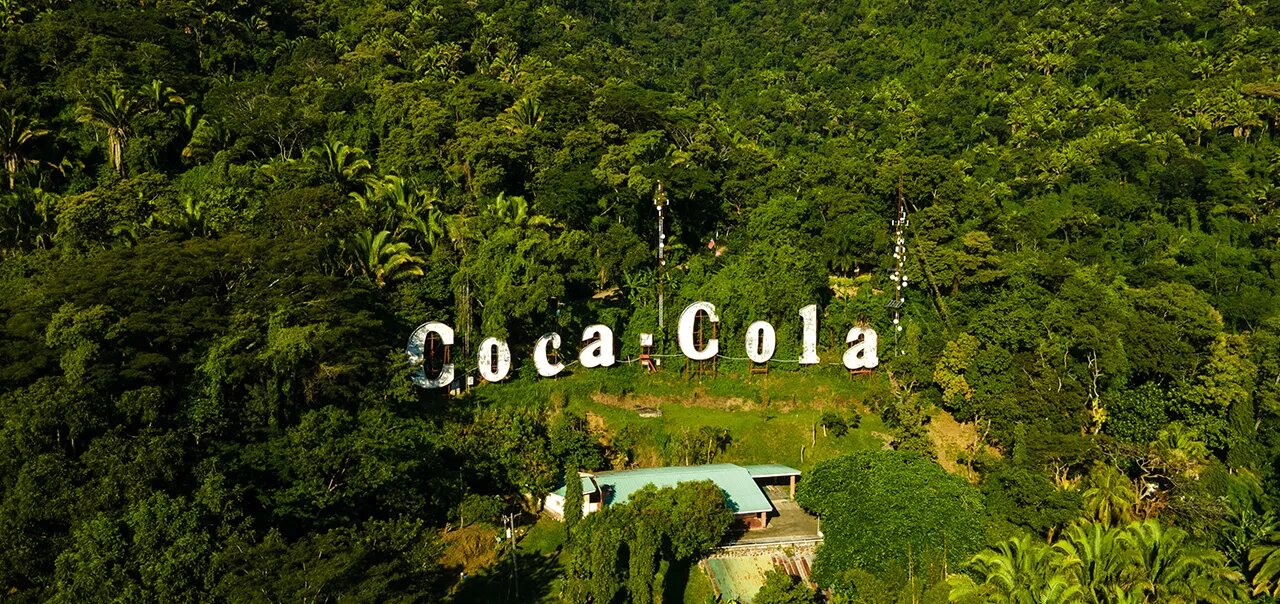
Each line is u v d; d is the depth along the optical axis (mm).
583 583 40844
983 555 42594
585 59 123000
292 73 101000
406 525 40531
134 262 47844
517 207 71000
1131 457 54531
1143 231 90625
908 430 58281
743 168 84625
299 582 32969
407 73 103312
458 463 50531
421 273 61781
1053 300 64750
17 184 76250
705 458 57156
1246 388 62438
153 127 83375
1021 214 94688
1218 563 45312
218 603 33688
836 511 47250
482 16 124500
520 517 50562
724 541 48406
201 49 102500
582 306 66625
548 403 59562
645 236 76500
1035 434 56094
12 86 84562
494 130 81000
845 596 43406
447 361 57844
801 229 76562
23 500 35375
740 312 66125
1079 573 42250
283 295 50125
